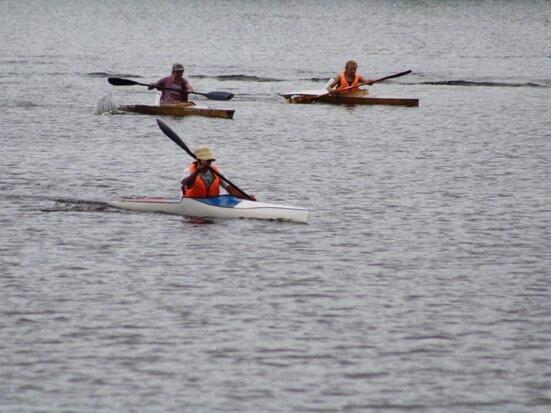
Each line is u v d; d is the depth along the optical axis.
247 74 181.75
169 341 46.75
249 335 47.53
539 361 44.91
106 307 51.25
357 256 60.81
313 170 87.62
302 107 133.25
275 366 44.09
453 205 74.50
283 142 103.31
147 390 41.69
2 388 41.81
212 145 100.81
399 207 73.62
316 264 59.00
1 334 47.50
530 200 76.38
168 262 59.06
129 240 63.88
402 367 44.12
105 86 157.75
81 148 97.44
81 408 40.09
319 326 48.84
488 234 66.31
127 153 94.94
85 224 67.75
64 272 57.03
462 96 149.00
